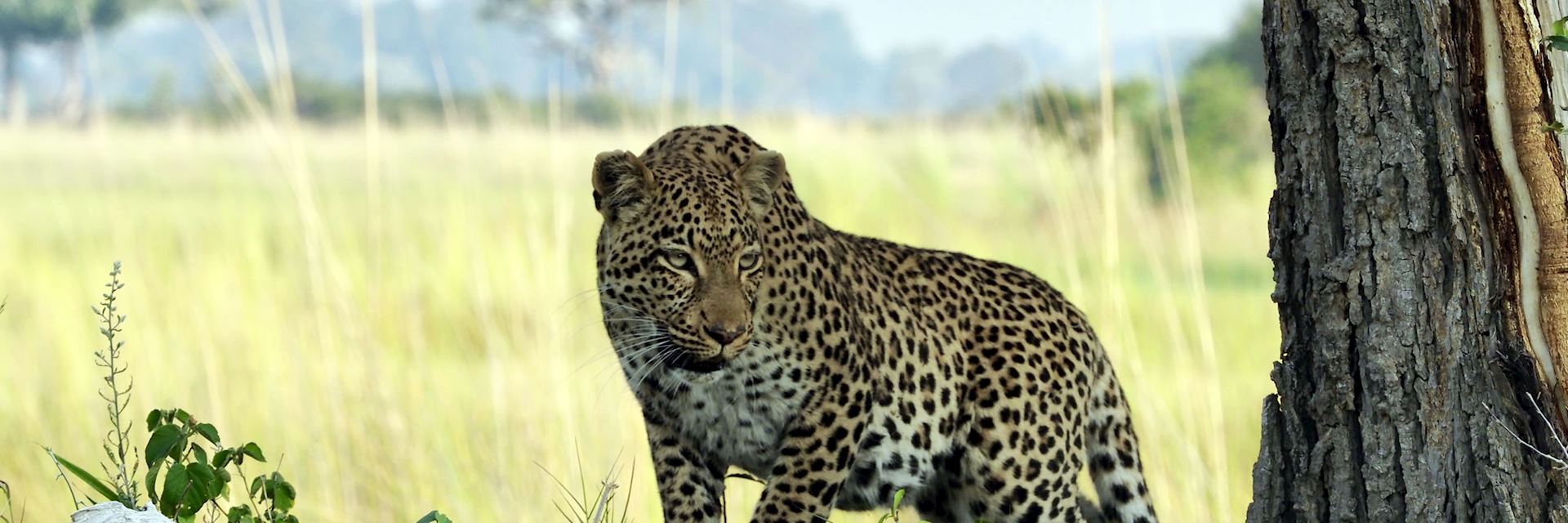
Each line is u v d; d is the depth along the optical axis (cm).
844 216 2172
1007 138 2873
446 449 1111
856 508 804
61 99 5978
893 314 793
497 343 1253
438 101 5303
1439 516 583
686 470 779
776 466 762
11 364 1421
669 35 1369
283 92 1327
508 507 998
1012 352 805
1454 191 569
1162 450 1059
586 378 1224
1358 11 579
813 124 2558
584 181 2355
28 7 5812
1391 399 588
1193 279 1225
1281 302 617
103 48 6506
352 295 1265
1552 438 566
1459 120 568
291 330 1313
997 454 801
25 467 1114
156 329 1422
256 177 2920
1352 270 589
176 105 6169
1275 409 625
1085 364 831
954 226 2227
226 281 1570
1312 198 598
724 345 724
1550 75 562
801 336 749
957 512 822
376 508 1052
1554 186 561
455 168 1738
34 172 3416
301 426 1159
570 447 1054
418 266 1516
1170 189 1612
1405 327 583
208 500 603
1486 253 570
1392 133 579
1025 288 835
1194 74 3089
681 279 729
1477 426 575
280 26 1332
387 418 1124
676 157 766
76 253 2108
